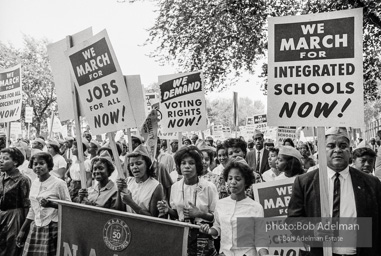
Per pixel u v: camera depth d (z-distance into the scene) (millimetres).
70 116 6031
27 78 37469
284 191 5062
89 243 4387
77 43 5781
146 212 5090
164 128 8383
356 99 3791
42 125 39688
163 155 8898
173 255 4082
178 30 13773
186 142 10820
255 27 12625
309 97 3908
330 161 3846
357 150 5922
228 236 4328
